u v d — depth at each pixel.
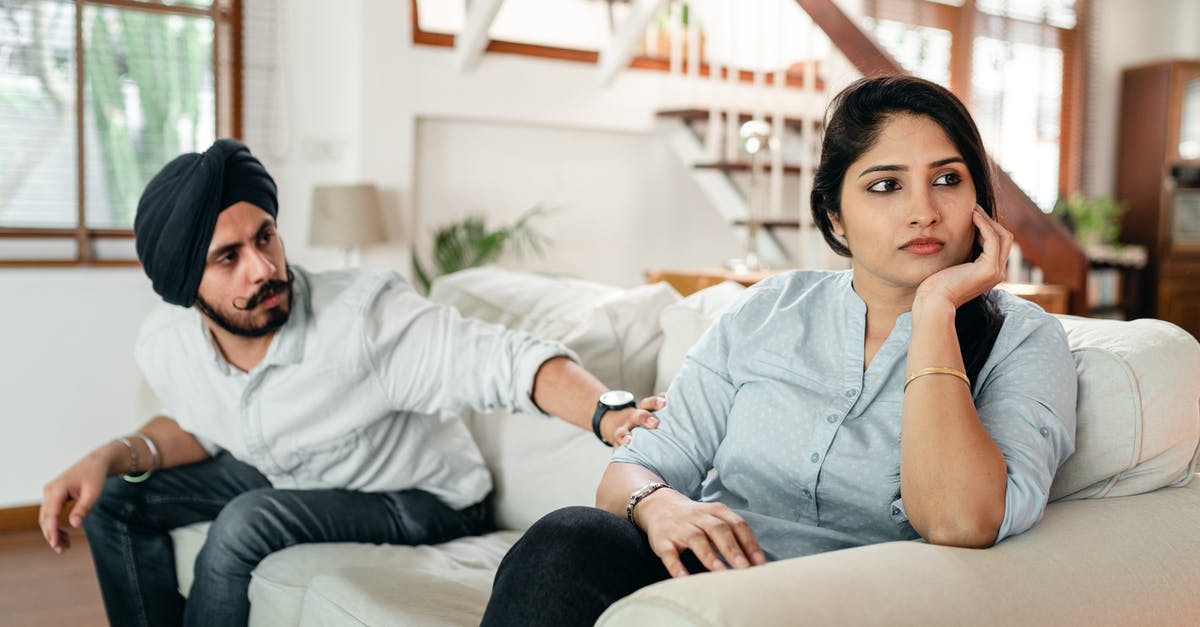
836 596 0.83
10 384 3.62
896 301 1.18
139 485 1.86
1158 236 5.89
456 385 1.73
